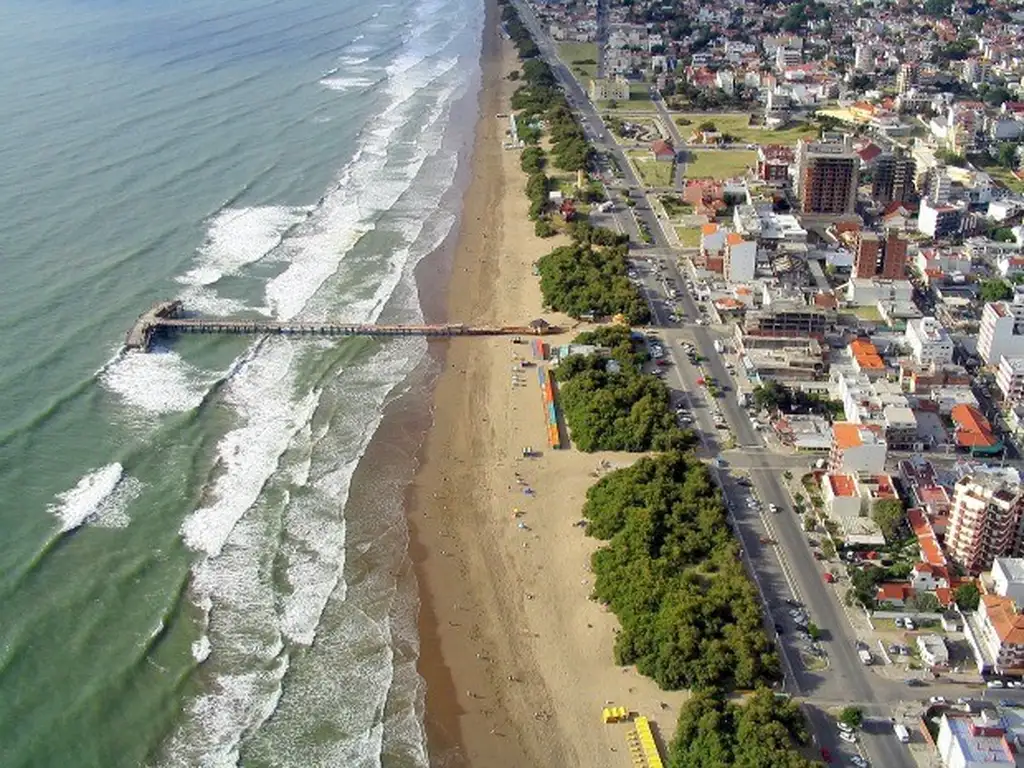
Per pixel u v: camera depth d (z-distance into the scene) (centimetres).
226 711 18025
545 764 17188
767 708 17100
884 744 17025
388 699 18450
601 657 19250
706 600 19512
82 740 17238
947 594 19788
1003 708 17375
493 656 19400
